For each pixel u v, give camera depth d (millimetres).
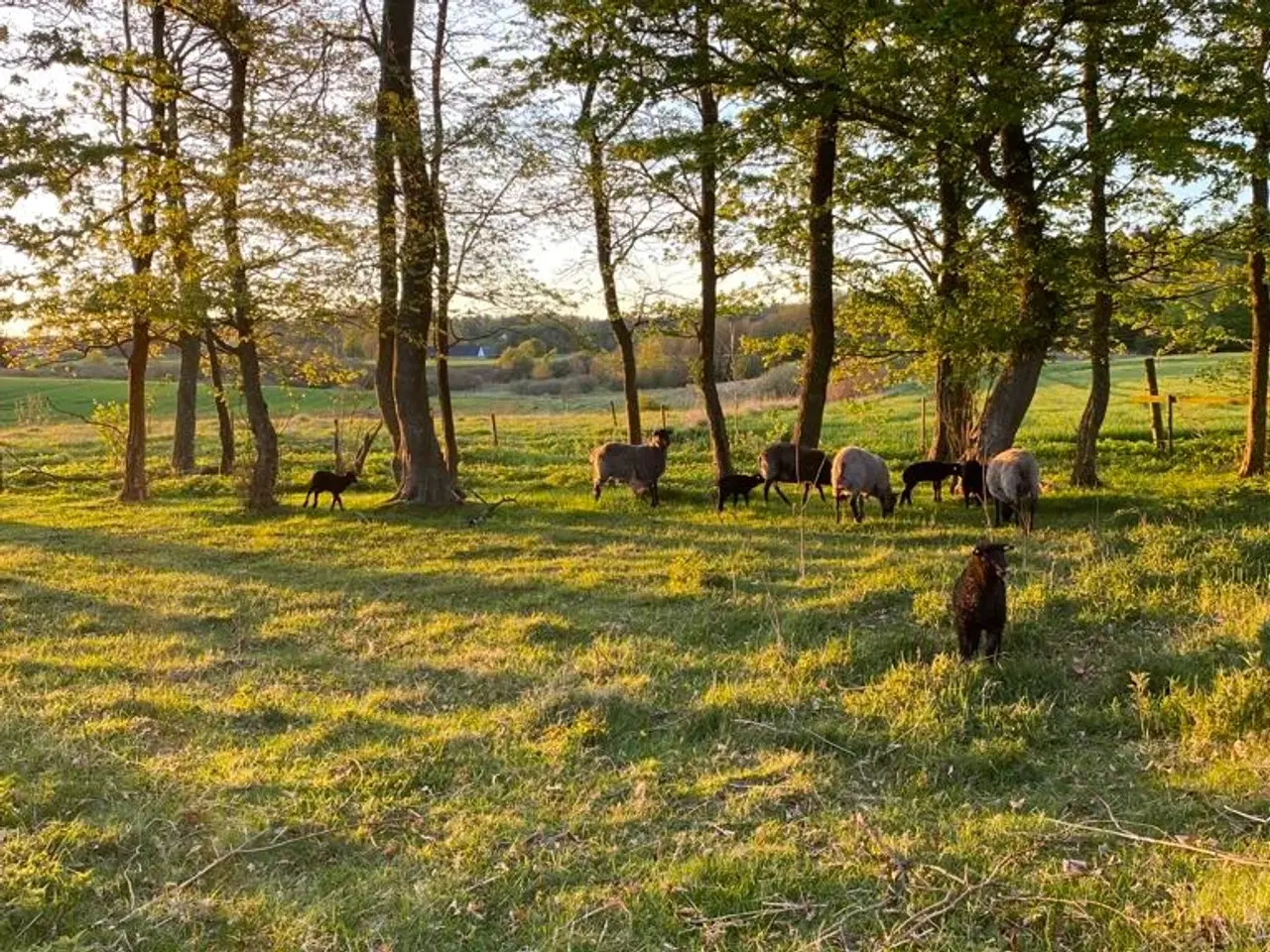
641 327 22609
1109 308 17531
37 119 17953
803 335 21781
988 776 6062
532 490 22062
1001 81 14000
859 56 14969
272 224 18141
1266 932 3832
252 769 6430
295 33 19000
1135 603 8836
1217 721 6219
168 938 4469
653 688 7910
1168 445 24656
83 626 10812
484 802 5891
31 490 26000
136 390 22875
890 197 16734
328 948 4383
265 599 12031
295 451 32438
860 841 5125
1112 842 4996
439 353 20391
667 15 15852
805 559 12359
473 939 4465
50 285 19719
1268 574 9219
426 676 8609
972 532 13680
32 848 5211
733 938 4336
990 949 4098
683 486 20797
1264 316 18625
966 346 16516
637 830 5480
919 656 8000
